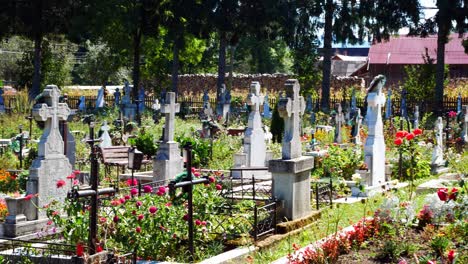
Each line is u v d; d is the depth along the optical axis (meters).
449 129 29.44
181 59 69.56
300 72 57.62
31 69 61.44
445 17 51.44
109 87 73.88
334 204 15.70
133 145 25.30
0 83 51.50
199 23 55.28
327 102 54.75
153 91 71.44
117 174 20.59
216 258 11.19
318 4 54.00
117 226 11.57
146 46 60.97
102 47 75.75
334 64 92.94
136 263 10.70
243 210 13.17
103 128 27.05
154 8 53.97
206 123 29.98
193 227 11.91
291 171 13.52
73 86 72.94
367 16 53.31
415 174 20.48
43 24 51.62
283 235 12.80
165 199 12.19
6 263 11.28
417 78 54.41
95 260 9.55
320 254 10.41
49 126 15.44
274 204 13.30
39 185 15.01
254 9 54.72
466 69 75.81
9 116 37.97
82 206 12.22
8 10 51.09
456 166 18.55
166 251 11.68
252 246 11.93
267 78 71.19
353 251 10.98
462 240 10.88
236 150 26.53
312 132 28.98
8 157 24.39
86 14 51.88
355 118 28.55
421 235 11.37
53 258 10.97
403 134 15.03
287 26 55.00
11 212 14.30
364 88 68.38
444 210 11.72
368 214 12.88
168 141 19.83
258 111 21.69
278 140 29.56
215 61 92.62
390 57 77.75
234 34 56.75
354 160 19.09
